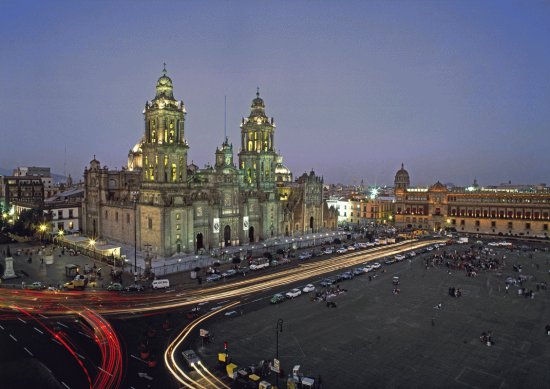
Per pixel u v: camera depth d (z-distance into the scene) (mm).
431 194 176250
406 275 92625
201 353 50719
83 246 107688
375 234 158375
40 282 79750
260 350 51844
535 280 88000
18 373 44500
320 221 158250
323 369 47125
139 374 44531
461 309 68562
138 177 139875
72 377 44000
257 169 137250
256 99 138875
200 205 111438
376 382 44375
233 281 85125
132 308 66750
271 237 135500
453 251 123812
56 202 144500
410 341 55188
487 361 49594
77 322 60250
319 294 75125
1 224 141000
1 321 60094
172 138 105438
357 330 58906
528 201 155500
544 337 56875
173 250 103500
